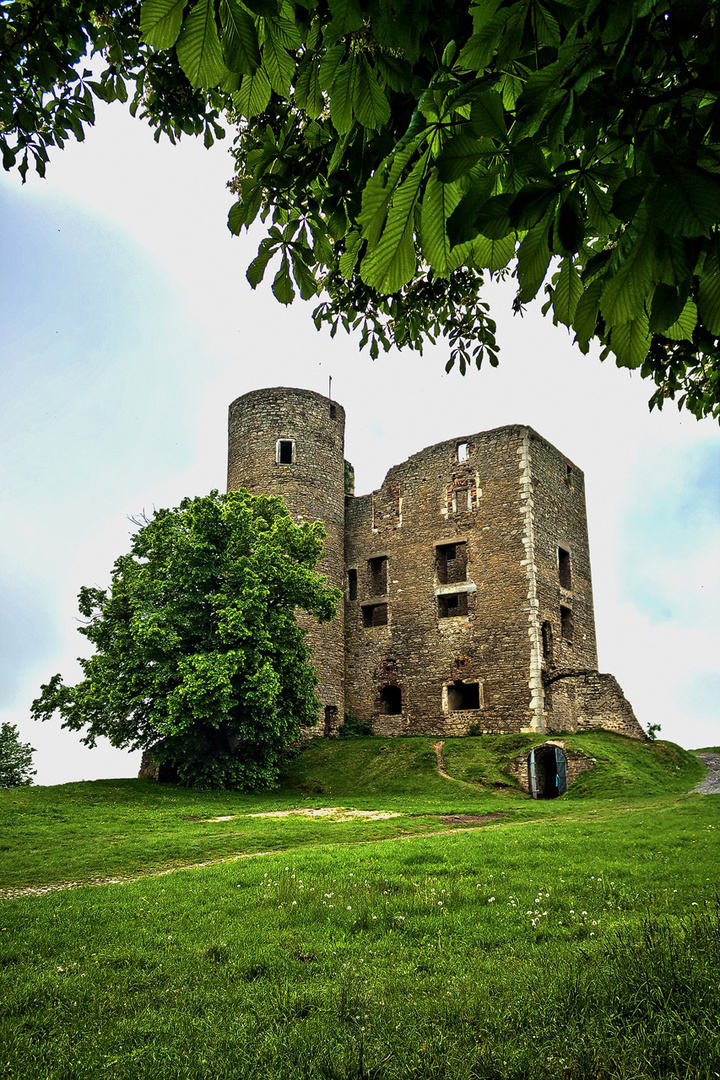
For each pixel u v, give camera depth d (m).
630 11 1.84
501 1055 3.54
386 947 6.23
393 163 1.94
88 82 5.31
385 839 14.58
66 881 11.46
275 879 9.64
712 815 14.61
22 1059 3.99
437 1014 4.34
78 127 5.36
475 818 17.34
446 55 2.02
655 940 5.14
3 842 14.40
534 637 28.52
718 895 6.90
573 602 32.50
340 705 32.50
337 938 6.62
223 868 10.97
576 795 22.17
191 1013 4.77
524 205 1.93
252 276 3.46
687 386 7.18
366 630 33.50
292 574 25.44
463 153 1.87
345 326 6.72
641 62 2.13
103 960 6.13
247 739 23.61
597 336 4.19
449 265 2.10
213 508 25.30
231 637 23.62
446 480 32.62
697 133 1.95
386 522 34.25
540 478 31.47
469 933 6.55
